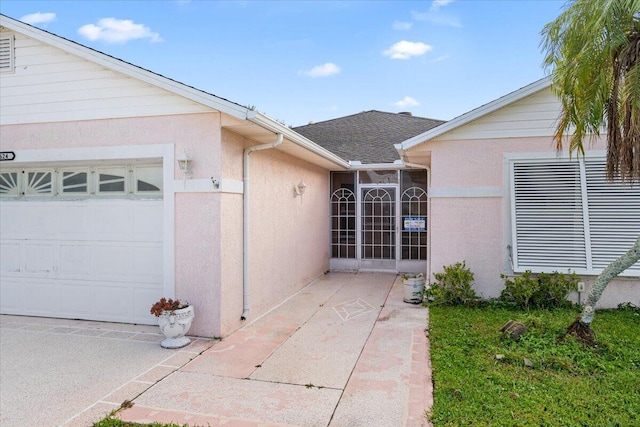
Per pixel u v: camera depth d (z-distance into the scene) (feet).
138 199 22.06
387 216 41.24
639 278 23.98
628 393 13.20
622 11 14.64
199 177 20.16
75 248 23.11
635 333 19.29
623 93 15.23
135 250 22.12
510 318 22.06
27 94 22.58
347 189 42.29
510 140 25.62
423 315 24.34
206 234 20.10
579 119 17.01
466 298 24.88
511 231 25.31
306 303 27.89
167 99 20.54
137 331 20.98
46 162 22.65
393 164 39.11
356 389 14.24
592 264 24.17
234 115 18.92
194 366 16.52
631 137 15.30
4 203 24.20
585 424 11.37
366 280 36.78
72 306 23.20
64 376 15.52
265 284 25.59
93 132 21.63
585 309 18.01
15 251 24.11
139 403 13.34
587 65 15.66
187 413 12.63
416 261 40.34
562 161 24.90
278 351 18.26
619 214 24.21
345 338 20.10
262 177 25.23
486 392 13.35
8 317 23.66
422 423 11.85
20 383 14.90
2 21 22.03
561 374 14.76
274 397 13.71
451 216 26.53
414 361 16.78
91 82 21.62
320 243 39.17
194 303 20.25
